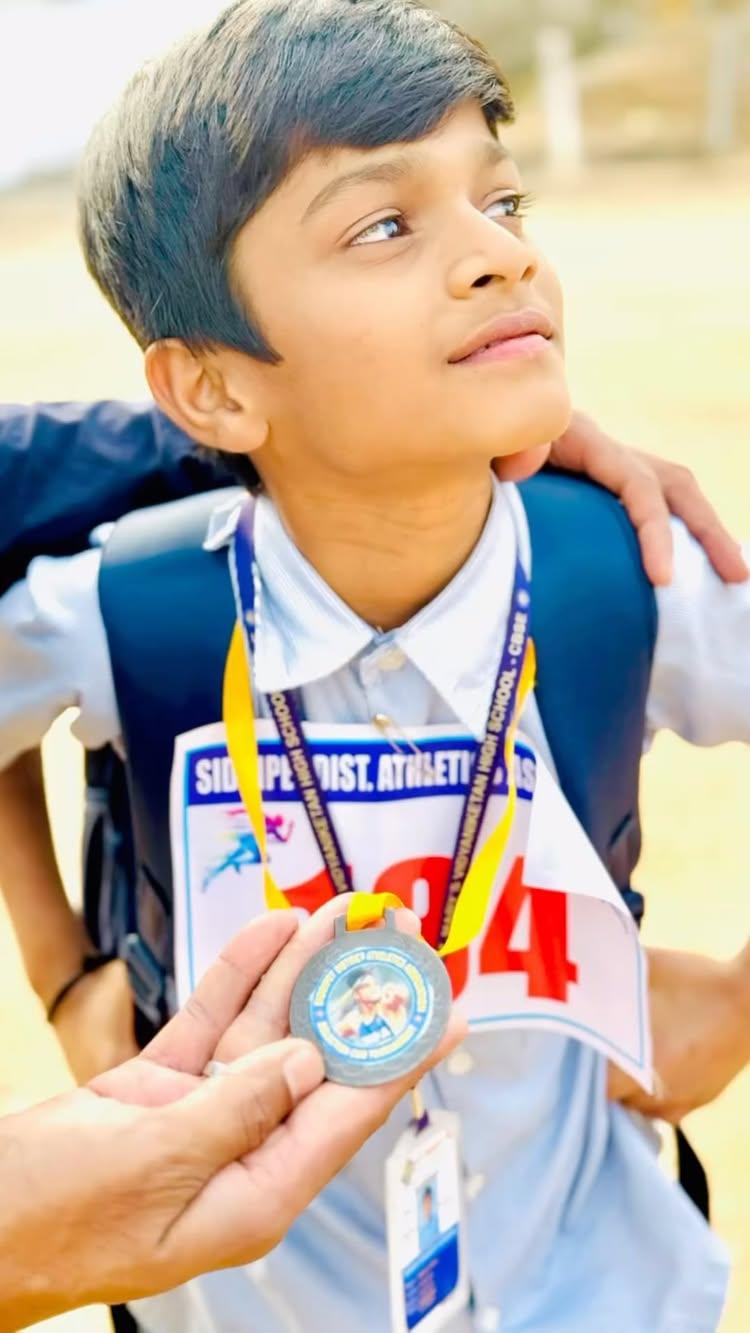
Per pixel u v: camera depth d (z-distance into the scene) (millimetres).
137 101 1358
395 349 1226
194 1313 1621
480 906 1366
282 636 1447
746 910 3156
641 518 1492
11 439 1632
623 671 1448
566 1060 1584
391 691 1446
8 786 1741
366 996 1202
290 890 1467
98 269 1471
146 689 1462
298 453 1348
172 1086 1204
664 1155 2480
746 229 11688
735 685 1484
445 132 1238
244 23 1291
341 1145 1145
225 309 1299
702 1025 1665
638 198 13789
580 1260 1563
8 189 18234
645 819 3568
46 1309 1173
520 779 1450
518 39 22625
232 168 1250
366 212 1222
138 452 1675
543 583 1446
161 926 1548
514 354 1233
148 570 1487
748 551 1599
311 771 1432
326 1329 1529
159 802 1488
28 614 1507
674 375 7605
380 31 1257
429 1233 1336
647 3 22891
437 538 1383
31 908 1769
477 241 1213
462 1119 1507
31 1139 1135
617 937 1467
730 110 17328
